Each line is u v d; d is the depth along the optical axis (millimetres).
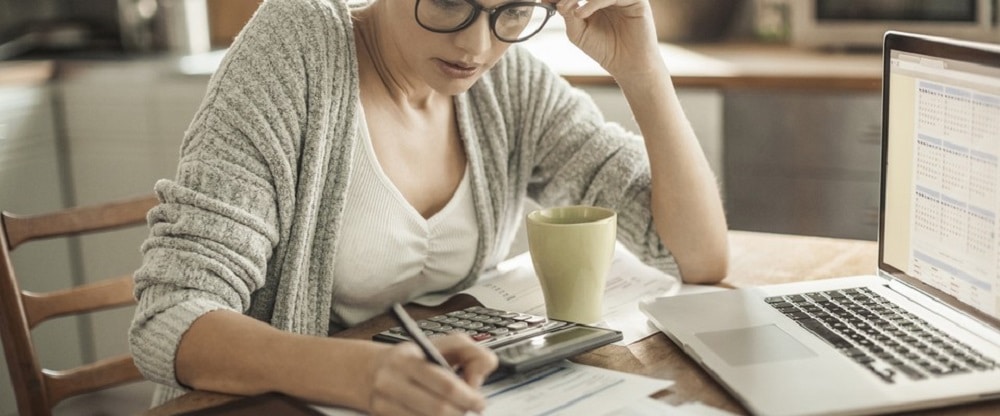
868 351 975
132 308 2881
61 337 2850
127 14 3152
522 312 1201
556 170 1465
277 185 1150
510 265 1455
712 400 922
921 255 1111
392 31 1227
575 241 1106
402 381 854
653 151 1348
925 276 1108
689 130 1368
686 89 2635
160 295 1049
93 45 3238
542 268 1135
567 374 984
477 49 1130
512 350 990
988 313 1003
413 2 1142
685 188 1331
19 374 1437
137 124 2844
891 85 1148
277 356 949
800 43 2857
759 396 887
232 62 1188
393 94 1284
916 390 886
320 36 1221
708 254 1319
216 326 998
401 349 881
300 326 1210
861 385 901
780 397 884
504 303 1239
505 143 1411
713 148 2654
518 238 2031
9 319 1420
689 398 928
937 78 1056
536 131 1453
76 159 2924
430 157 1325
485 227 1368
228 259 1073
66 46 3180
